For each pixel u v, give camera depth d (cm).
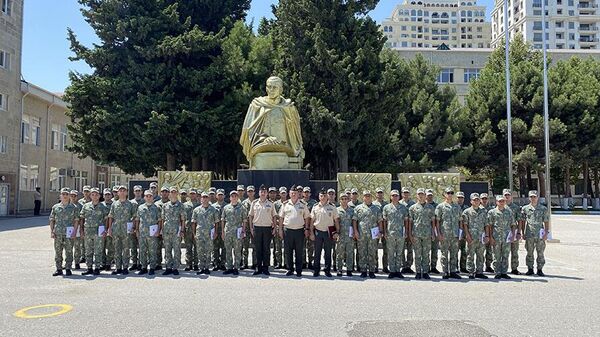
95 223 1155
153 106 2503
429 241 1124
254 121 1762
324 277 1124
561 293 938
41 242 1745
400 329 678
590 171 4662
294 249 1180
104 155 2677
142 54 2597
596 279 1106
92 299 862
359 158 2772
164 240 1168
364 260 1147
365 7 2655
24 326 689
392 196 1154
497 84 3584
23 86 3478
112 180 5231
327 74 2567
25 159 3606
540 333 662
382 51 3138
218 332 661
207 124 2553
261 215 1165
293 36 2648
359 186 1855
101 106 2584
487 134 3450
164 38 2589
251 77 2831
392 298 883
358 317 743
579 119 3509
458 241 1135
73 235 1131
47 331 664
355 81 2470
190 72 2633
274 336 644
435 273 1202
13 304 820
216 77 2708
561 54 5162
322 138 2564
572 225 2647
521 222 1180
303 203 1170
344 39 2555
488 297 897
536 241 1166
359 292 938
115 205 1175
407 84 2645
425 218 1125
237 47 2780
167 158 2692
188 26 2755
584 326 698
